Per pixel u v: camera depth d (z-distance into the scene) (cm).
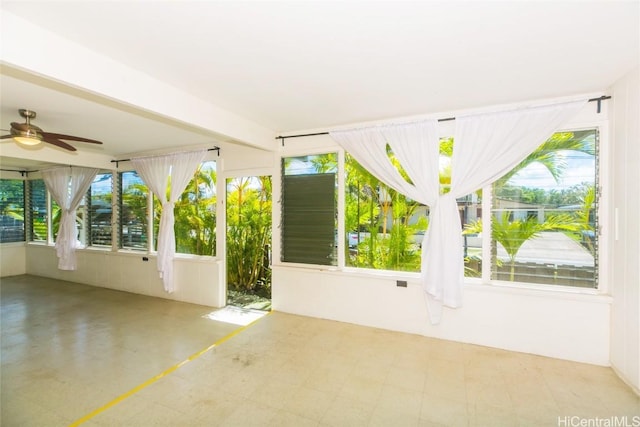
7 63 157
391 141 328
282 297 402
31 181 684
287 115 327
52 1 146
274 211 410
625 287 237
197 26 169
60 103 274
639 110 218
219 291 437
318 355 284
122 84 213
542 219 288
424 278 312
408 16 160
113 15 159
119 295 504
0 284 582
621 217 242
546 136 273
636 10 154
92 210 580
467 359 273
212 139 423
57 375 255
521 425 191
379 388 231
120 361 278
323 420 196
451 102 287
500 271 303
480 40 183
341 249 369
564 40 183
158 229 507
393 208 348
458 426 191
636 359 223
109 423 195
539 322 280
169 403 215
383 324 343
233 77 235
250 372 255
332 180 376
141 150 494
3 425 193
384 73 228
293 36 179
